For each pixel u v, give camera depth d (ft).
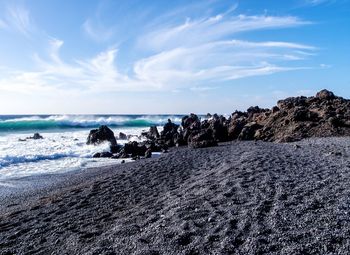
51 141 109.60
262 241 20.22
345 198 27.09
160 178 44.91
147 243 21.86
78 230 27.61
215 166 49.16
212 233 22.08
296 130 85.66
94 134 104.47
